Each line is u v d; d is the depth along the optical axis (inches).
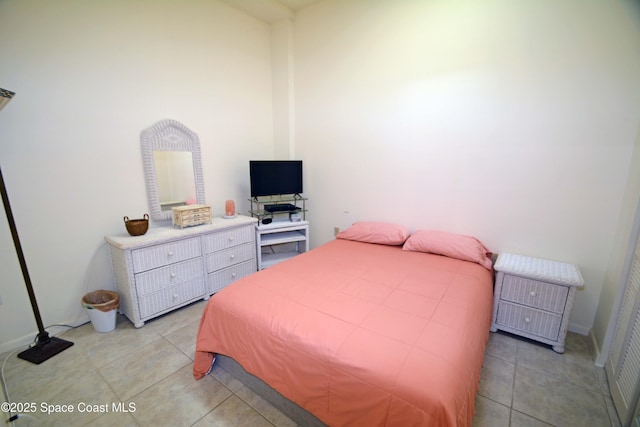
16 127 73.2
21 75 72.9
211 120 117.1
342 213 130.1
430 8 94.7
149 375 68.6
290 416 56.9
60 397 62.0
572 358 73.0
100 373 69.0
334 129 125.0
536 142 83.5
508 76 84.8
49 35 76.0
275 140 144.2
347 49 115.1
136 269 84.4
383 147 112.8
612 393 60.5
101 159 88.5
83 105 83.6
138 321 86.8
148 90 97.0
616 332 66.0
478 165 93.6
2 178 65.7
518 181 87.7
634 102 70.5
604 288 77.6
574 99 77.0
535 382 65.3
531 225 87.7
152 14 95.4
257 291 67.7
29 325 80.0
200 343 66.6
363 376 43.1
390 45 104.7
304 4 121.4
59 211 82.1
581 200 79.7
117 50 88.7
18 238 69.7
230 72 121.5
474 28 88.0
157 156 100.3
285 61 131.9
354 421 44.0
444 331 51.7
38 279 80.3
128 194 95.5
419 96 101.2
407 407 39.0
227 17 117.2
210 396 62.6
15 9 70.6
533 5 78.5
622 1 68.9
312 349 48.9
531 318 77.7
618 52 70.7
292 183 131.3
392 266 84.0
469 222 98.0
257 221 117.7
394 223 114.8
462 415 39.7
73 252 85.7
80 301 88.3
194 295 100.5
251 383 63.5
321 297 64.7
